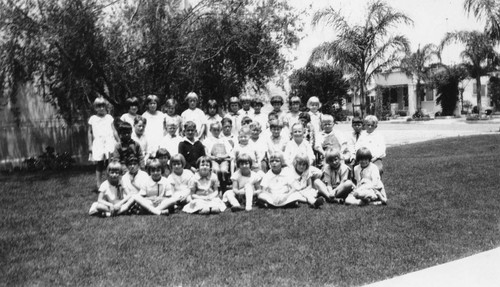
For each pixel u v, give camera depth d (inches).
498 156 470.0
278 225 239.6
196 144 339.6
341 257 187.3
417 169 418.3
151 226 244.4
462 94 1739.7
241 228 235.5
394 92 1862.7
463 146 619.8
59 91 545.3
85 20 501.0
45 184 410.6
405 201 288.7
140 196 280.2
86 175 469.7
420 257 187.3
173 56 541.3
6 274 175.0
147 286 160.7
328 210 273.4
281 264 180.1
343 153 352.5
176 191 298.7
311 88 1262.3
